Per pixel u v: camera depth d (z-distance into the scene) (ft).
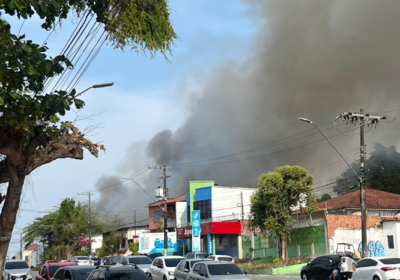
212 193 183.42
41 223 292.20
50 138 38.34
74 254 268.82
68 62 34.86
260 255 147.43
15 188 36.50
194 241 148.46
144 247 176.14
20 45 28.81
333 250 119.44
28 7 28.99
